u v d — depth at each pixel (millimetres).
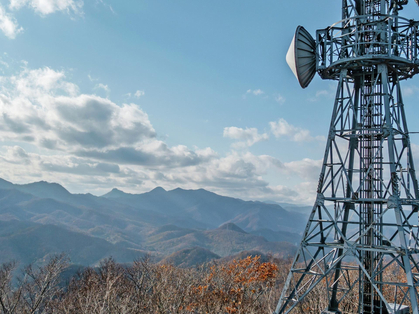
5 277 53906
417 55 26641
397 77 27797
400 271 49688
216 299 42750
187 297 43438
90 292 46281
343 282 42344
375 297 26594
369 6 28234
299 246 26594
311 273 25734
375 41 26641
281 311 26078
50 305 47625
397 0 27922
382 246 24625
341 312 28094
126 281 59156
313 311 37094
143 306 43500
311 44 29141
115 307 39781
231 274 48469
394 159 25250
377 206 26875
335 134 27453
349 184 26484
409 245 24500
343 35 27562
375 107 27625
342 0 29375
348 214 28312
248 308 40531
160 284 46469
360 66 27484
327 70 28703
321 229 27719
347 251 24703
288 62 29438
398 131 26516
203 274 60250
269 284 52000
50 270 54438
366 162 27781
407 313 25203
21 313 44781
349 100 27453
